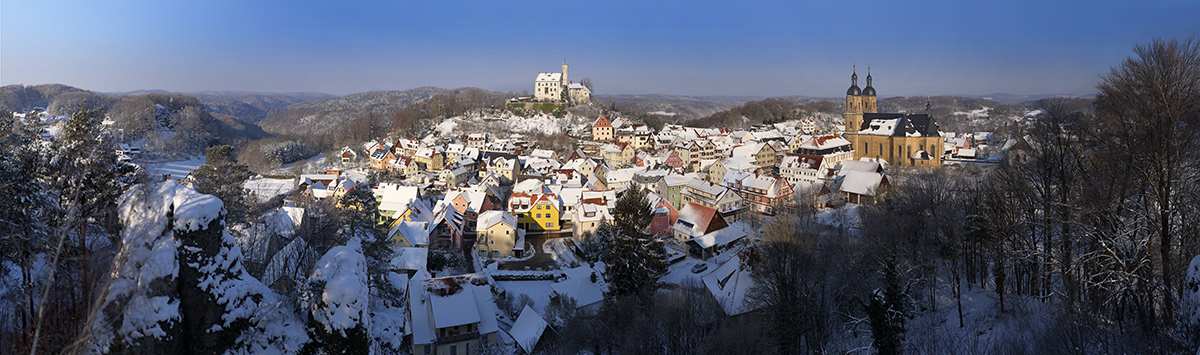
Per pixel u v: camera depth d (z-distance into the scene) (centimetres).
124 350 2150
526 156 19375
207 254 2342
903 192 9275
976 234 6103
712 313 5797
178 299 2259
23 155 2933
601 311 5950
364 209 8181
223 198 5572
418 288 5612
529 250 9675
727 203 11894
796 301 5231
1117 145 4231
